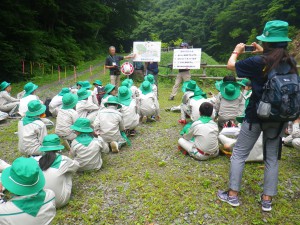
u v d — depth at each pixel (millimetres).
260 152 3752
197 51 8086
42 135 3959
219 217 2805
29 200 2213
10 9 12609
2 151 4723
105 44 29656
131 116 4965
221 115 4988
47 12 17406
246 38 30266
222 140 4129
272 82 2357
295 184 3340
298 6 23906
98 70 16609
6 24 12156
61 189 2980
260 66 2441
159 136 5133
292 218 2766
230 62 2777
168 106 7574
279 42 2455
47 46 16188
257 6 29094
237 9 30828
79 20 22062
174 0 51312
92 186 3457
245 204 2990
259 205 2969
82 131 3693
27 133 3855
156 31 40188
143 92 5938
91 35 24703
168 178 3547
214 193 3186
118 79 8406
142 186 3393
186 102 5582
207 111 3881
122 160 4164
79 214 2943
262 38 2539
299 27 24453
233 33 30000
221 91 4926
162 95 9180
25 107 5863
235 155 2912
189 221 2770
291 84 2334
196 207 2957
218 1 39969
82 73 15445
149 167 3895
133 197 3193
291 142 4273
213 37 34969
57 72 15336
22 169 2104
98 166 3840
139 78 11148
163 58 13703
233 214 2826
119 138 4473
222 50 33469
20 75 12422
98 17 24516
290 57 2441
